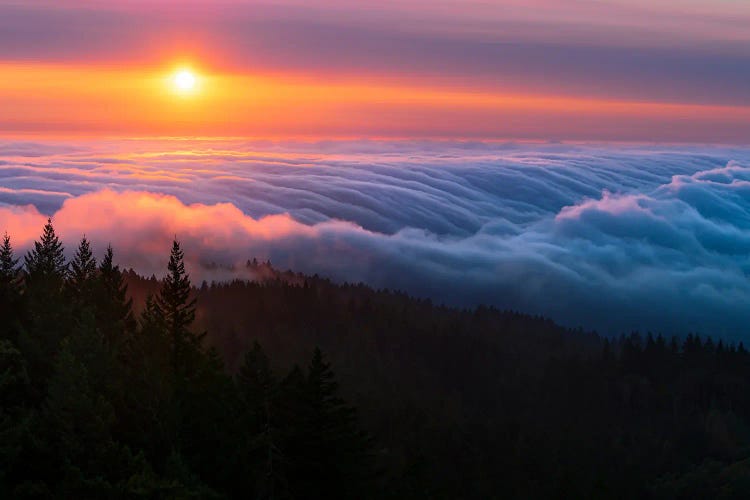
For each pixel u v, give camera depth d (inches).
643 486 4190.5
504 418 5027.1
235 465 1654.8
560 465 4092.0
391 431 4003.4
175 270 2161.7
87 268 2386.8
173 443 1605.6
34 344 1680.6
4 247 2166.6
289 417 1790.1
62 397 1417.3
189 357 2052.2
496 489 3543.3
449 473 3553.2
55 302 1898.4
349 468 1850.4
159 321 2096.5
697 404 5669.3
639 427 5344.5
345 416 1893.5
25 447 1382.9
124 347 1984.5
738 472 4097.0
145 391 1626.5
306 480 1776.6
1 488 1314.0
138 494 1341.0
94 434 1412.4
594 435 5022.1
